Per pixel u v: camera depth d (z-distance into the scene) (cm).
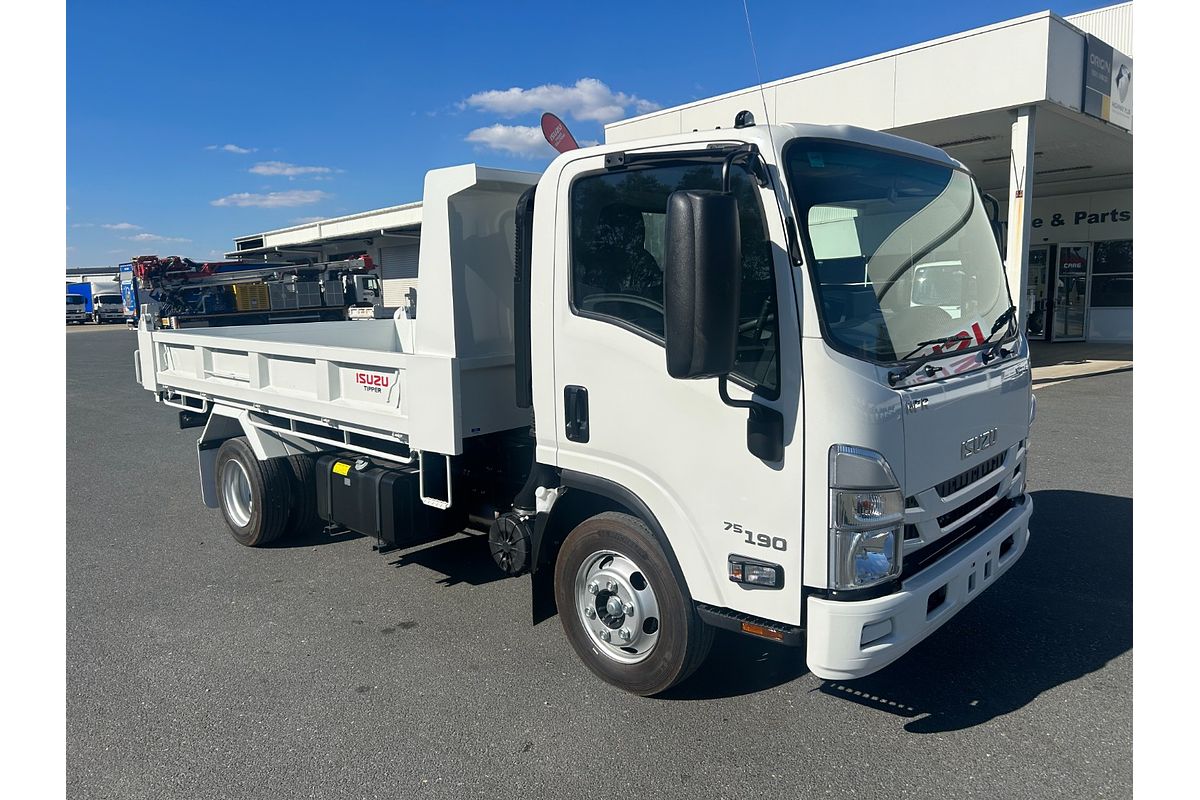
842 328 299
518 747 341
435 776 322
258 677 411
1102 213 2006
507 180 418
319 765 332
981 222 405
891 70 1231
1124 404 1110
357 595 520
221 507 639
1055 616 447
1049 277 2119
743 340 309
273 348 545
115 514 735
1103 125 1268
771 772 318
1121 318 2019
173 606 509
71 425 1248
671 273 270
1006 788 303
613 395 351
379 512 476
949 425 327
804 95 1335
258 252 2502
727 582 325
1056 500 663
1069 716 349
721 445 318
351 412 482
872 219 331
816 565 297
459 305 416
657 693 372
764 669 403
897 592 301
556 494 391
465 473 457
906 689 377
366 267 1578
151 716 374
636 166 336
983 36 1130
